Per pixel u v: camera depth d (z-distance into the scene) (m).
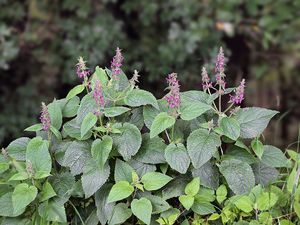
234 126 2.32
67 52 4.79
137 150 2.31
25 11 4.88
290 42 4.86
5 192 2.47
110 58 4.91
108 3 4.96
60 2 4.86
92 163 2.33
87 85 2.48
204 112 2.41
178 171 2.28
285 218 2.50
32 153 2.39
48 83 4.90
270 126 4.75
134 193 2.33
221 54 2.41
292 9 4.82
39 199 2.36
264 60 4.93
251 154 2.44
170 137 2.47
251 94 4.93
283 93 4.92
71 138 2.51
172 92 2.30
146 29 5.03
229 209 2.37
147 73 5.00
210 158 2.31
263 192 2.34
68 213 2.52
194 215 2.42
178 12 4.84
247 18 4.88
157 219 2.35
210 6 4.79
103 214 2.35
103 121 2.47
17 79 4.91
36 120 4.86
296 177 2.47
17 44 4.81
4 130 4.81
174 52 4.78
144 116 2.41
